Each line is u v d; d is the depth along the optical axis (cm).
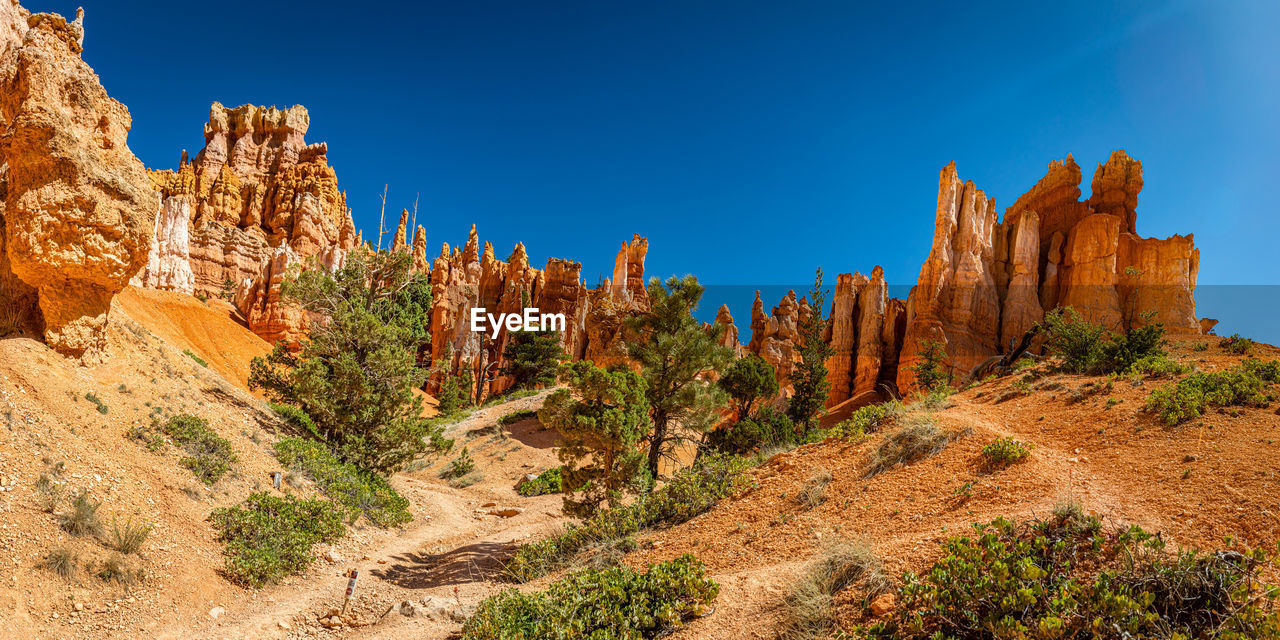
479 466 3225
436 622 1098
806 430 3531
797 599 740
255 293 5384
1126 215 4531
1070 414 1228
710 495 1316
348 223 8781
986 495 888
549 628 816
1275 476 708
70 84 1350
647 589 862
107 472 1161
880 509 970
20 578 858
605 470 1766
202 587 1086
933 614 607
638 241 6519
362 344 2377
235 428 1759
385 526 1853
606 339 5150
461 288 7738
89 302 1420
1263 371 1103
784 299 6084
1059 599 542
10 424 1070
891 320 5141
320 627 1095
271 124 9619
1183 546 620
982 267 4444
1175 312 3859
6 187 1404
